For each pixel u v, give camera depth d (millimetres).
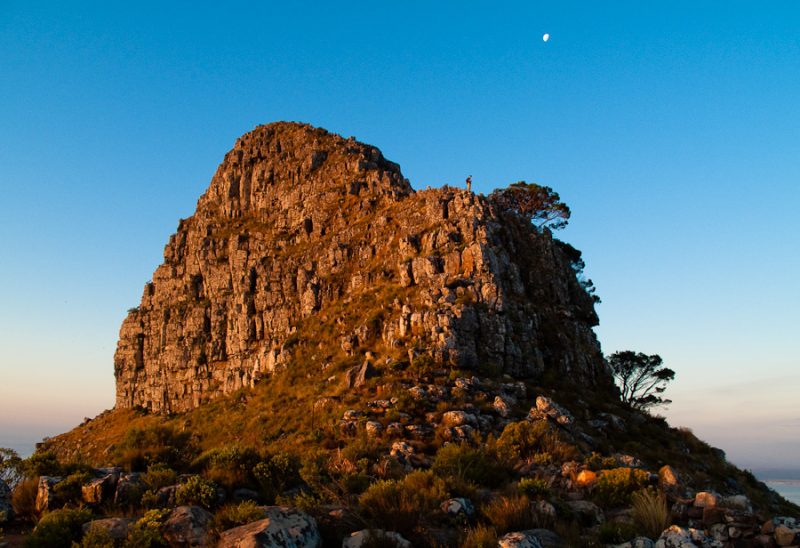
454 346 56062
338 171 104812
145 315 113188
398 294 68625
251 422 62469
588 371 66438
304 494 21094
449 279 65750
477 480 28562
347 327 71812
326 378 63438
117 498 20750
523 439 35500
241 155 125000
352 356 65062
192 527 17172
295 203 105500
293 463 25375
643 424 57219
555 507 22984
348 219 92625
